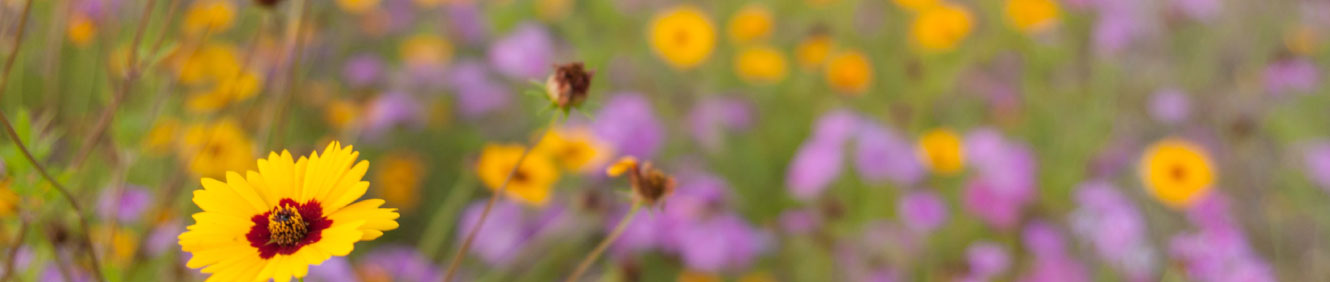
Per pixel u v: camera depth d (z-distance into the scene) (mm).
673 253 1027
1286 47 1514
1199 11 1485
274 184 592
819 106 1281
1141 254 1080
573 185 996
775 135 1268
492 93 1286
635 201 681
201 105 796
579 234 958
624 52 1354
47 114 756
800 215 1058
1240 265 1009
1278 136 1417
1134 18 1458
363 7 1220
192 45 828
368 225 589
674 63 1161
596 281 954
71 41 867
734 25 1319
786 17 1460
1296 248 1282
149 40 722
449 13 1418
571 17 1414
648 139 1126
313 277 795
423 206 1122
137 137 762
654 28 1172
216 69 835
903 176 1105
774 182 1211
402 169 1092
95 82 891
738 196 1127
